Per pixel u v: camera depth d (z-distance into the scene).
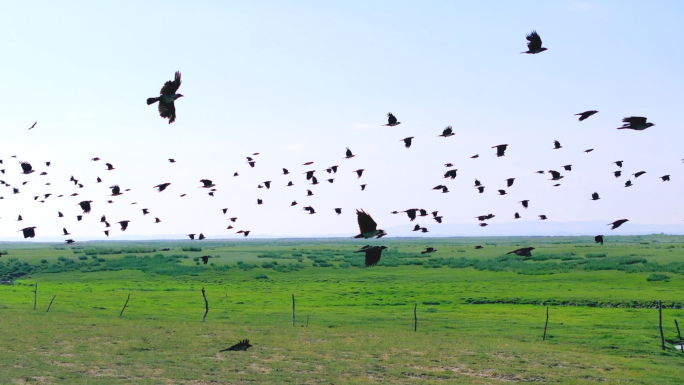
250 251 157.00
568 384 32.31
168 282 95.75
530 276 92.44
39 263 116.00
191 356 36.88
